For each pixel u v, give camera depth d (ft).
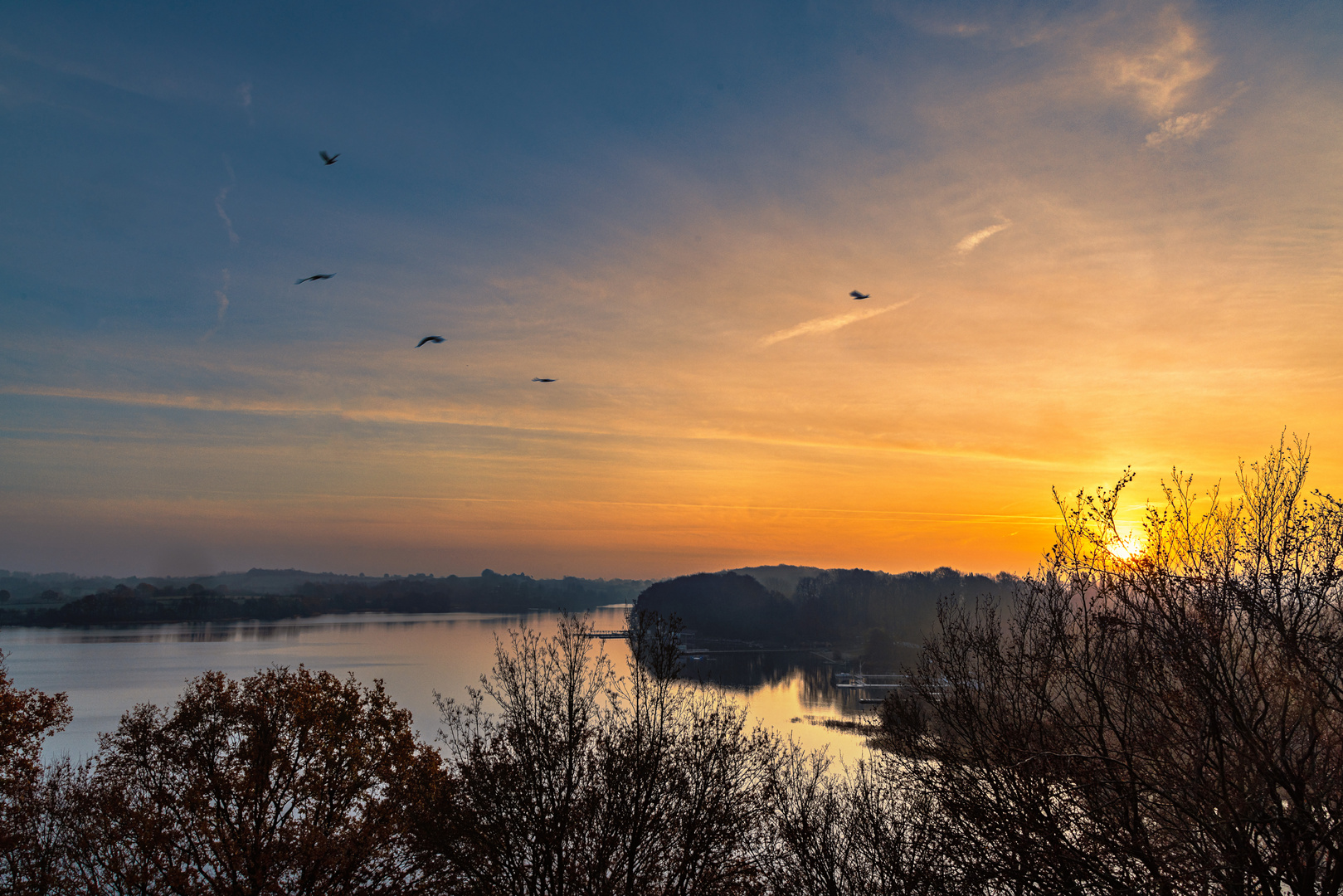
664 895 57.72
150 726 81.71
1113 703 34.24
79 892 73.77
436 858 72.23
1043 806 34.14
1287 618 28.71
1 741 76.89
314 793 79.56
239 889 74.59
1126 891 30.14
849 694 279.08
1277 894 26.35
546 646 66.54
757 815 58.70
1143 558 31.63
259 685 87.15
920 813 44.42
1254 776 27.76
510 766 59.06
